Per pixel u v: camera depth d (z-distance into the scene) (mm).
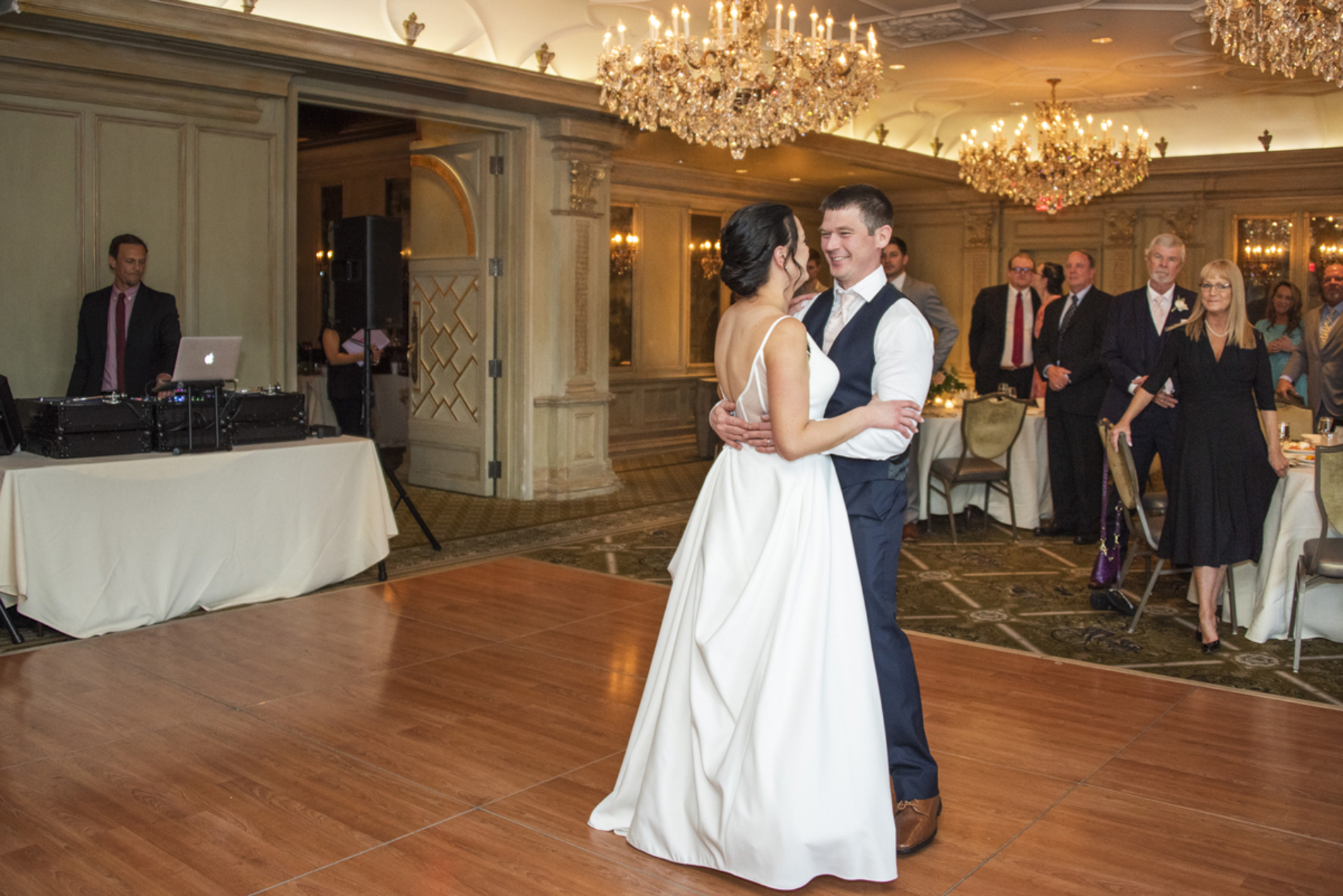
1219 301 4492
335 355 8461
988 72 9102
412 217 8914
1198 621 5113
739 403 2611
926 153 11891
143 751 3420
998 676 4277
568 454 8492
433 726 3662
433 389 8852
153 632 4734
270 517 5281
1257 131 11086
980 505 7566
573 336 8375
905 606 5371
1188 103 10820
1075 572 6145
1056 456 7055
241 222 6336
